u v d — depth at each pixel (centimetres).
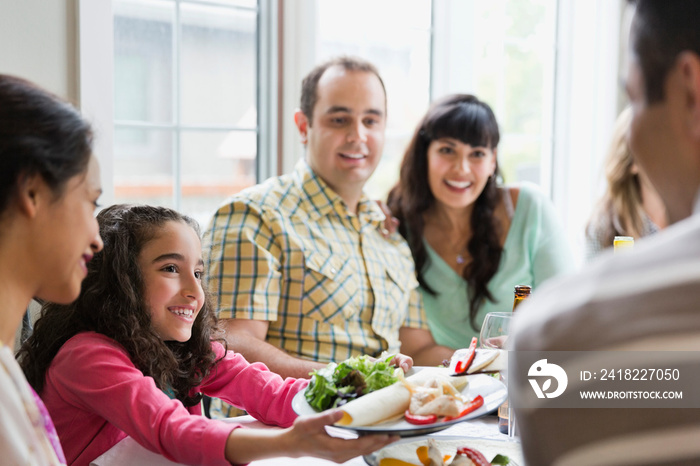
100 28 197
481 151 218
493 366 125
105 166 202
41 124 80
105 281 126
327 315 194
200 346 141
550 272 231
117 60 226
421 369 138
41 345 127
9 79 82
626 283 42
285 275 193
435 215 230
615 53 328
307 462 110
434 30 292
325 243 198
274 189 201
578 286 44
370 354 200
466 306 224
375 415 102
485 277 222
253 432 101
